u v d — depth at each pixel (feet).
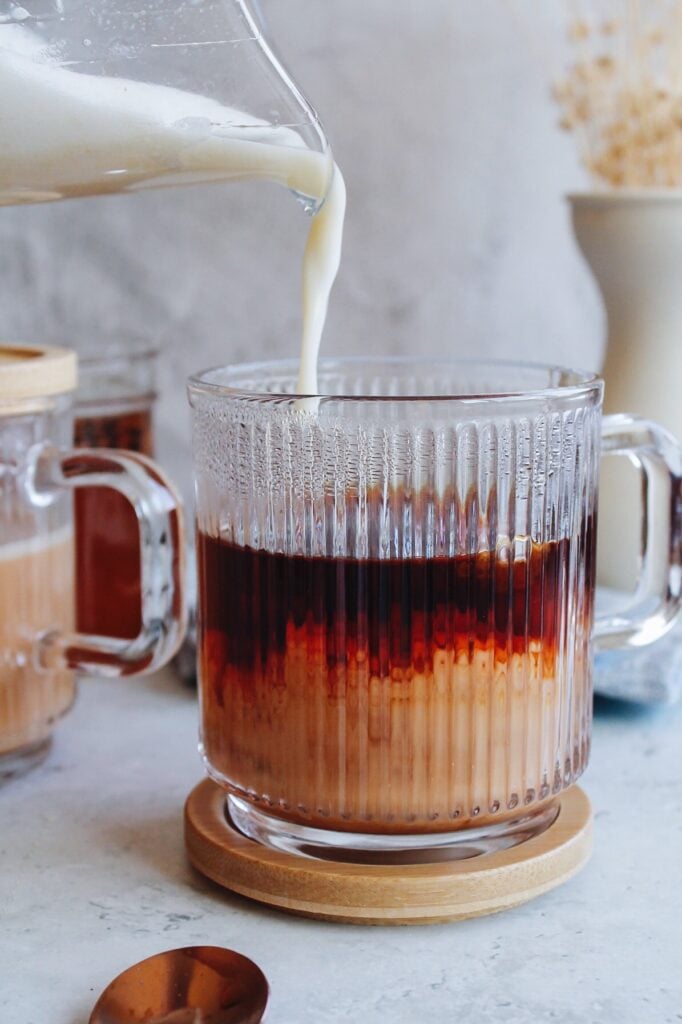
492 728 1.26
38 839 1.41
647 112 1.82
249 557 1.26
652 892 1.32
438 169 1.97
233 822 1.35
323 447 1.22
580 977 1.22
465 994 1.20
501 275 2.02
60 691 1.53
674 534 1.43
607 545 1.82
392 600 1.23
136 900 1.32
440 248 2.00
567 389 1.26
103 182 1.31
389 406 1.22
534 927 1.28
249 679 1.28
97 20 1.25
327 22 1.90
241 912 1.30
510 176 2.00
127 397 1.75
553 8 1.96
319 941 1.26
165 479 1.46
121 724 1.65
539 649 1.27
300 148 1.31
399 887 1.26
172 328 1.98
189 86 1.27
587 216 1.75
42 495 1.48
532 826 1.32
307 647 1.25
